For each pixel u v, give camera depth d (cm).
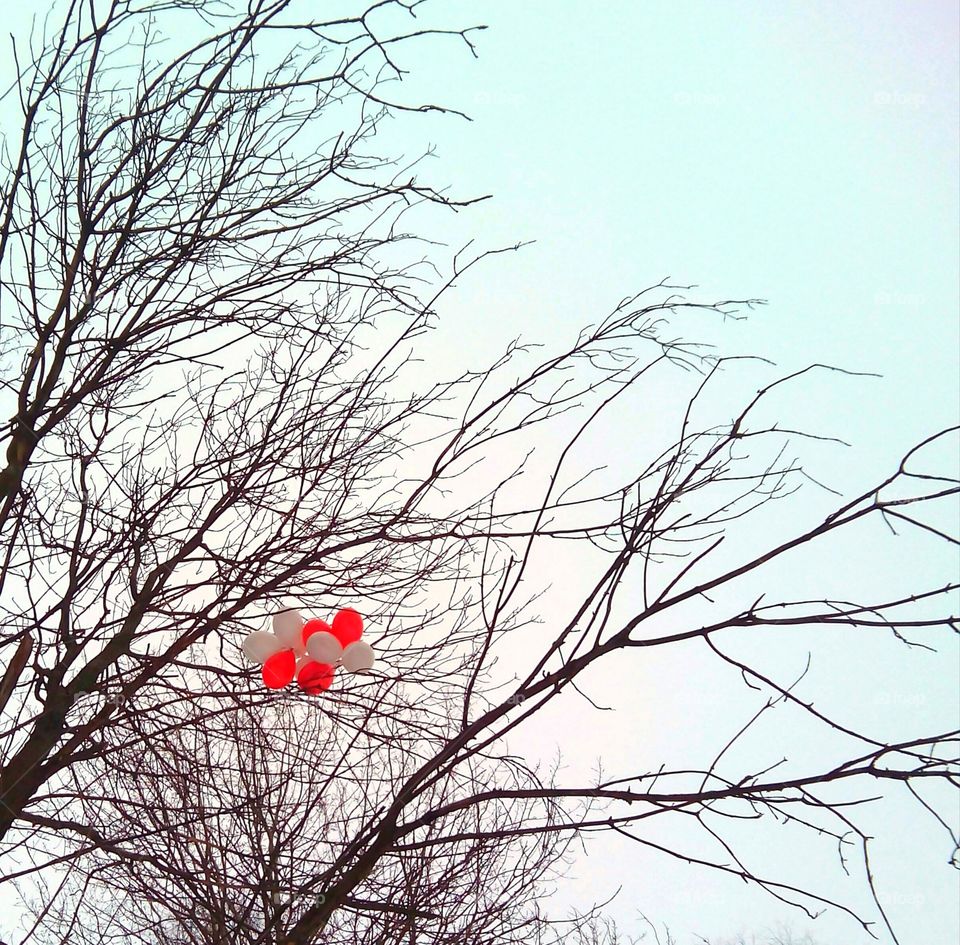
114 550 401
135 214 428
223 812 359
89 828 342
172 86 432
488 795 295
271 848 359
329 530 407
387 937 378
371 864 308
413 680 399
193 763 362
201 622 393
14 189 396
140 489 441
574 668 287
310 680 364
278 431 433
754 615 276
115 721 372
